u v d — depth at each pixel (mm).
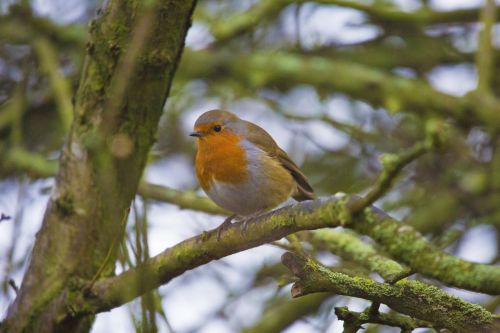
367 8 13039
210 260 6488
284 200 9625
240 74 13016
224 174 9266
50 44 12617
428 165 12484
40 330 6828
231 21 13438
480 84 11953
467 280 4715
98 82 6859
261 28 14195
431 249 4871
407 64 13859
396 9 13086
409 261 4918
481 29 12125
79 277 6961
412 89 12297
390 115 13203
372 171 12805
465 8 12906
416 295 5750
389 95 12328
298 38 13508
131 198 7094
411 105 12281
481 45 11906
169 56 6699
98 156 6855
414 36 13781
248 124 9797
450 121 12648
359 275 7281
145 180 11062
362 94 12531
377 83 12414
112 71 6785
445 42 13922
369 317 5988
